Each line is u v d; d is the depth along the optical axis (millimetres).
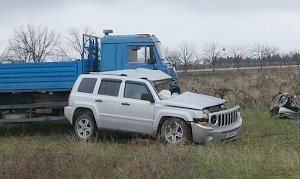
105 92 11250
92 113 11359
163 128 10375
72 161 7883
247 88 22266
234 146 9945
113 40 13539
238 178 7105
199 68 59938
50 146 10141
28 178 7000
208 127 10008
